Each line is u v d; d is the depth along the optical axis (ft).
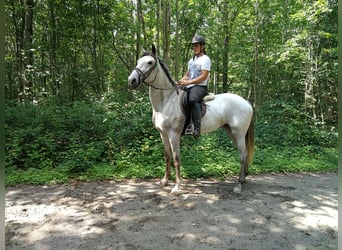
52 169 14.23
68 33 25.89
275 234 8.11
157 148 15.85
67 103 21.99
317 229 8.46
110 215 9.29
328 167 16.65
